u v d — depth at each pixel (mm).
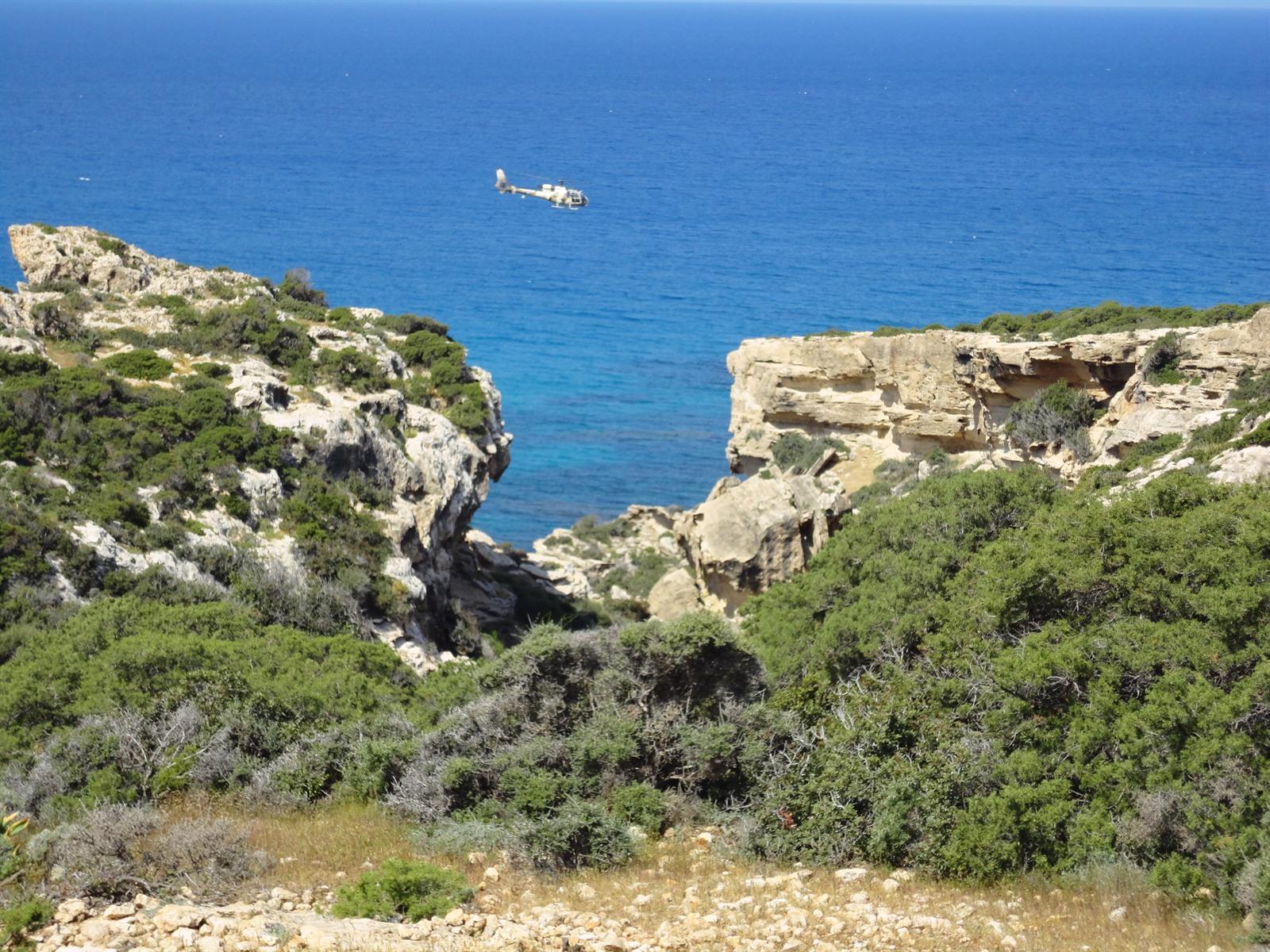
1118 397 71688
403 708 32656
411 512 57250
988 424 80750
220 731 27188
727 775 25578
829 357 88500
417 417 63281
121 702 29250
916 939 18312
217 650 33562
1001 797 22938
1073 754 23953
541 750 25156
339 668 35656
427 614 55500
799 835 23078
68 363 57438
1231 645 25391
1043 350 75000
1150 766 22719
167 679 30516
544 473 131875
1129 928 18953
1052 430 72938
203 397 54625
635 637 27531
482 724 26531
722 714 26625
